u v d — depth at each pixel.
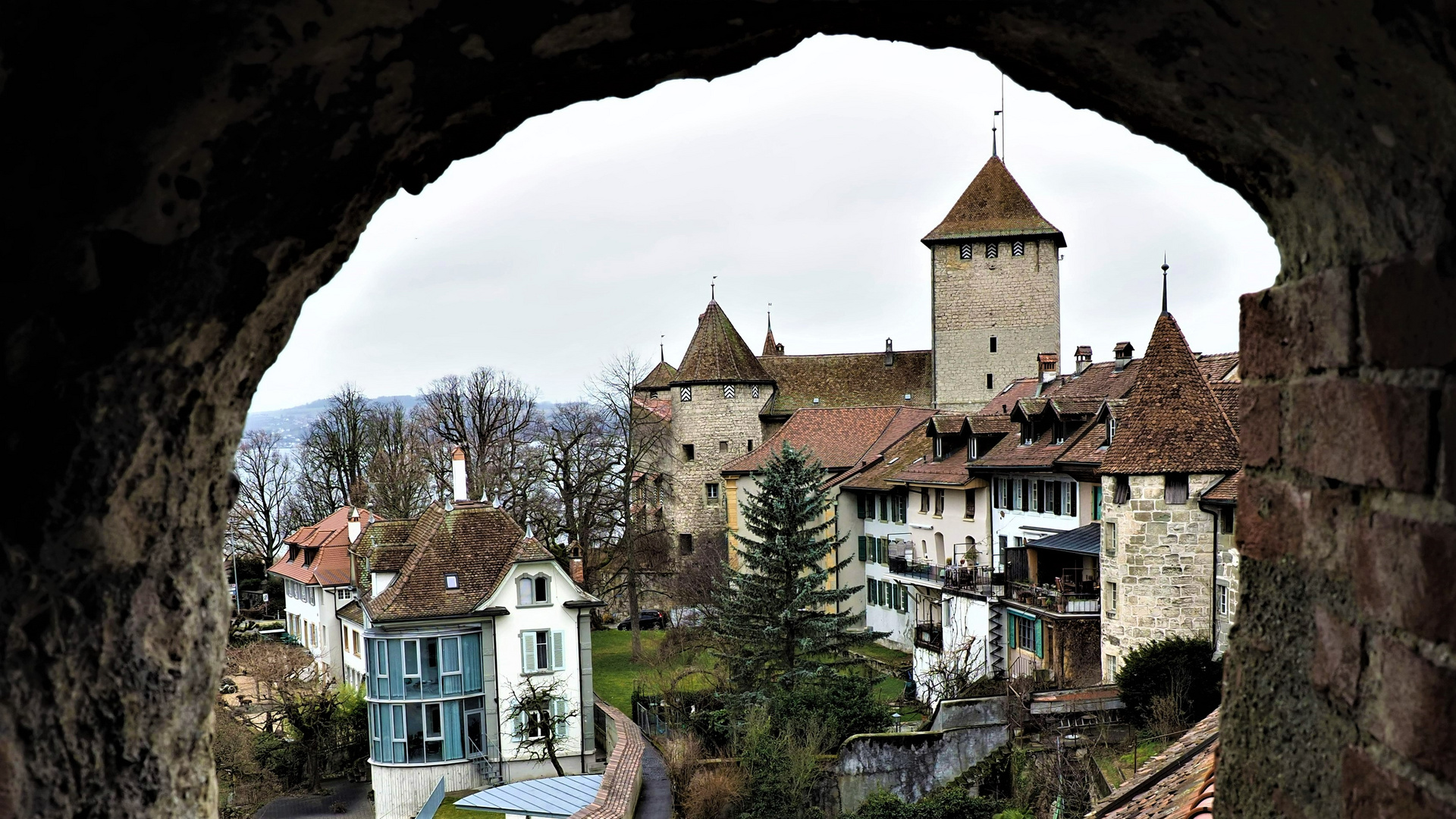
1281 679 2.62
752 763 22.36
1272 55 2.18
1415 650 2.03
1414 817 2.04
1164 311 23.50
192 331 2.35
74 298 2.11
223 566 2.77
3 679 2.06
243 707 31.12
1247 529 2.82
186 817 2.59
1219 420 22.70
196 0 1.97
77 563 2.20
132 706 2.38
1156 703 18.95
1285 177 2.53
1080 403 31.06
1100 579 24.69
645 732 27.19
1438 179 1.96
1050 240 58.09
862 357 65.50
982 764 20.86
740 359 63.75
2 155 1.99
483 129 2.79
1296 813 2.53
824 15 2.62
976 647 30.62
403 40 2.27
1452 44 1.75
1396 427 2.09
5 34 1.89
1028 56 2.78
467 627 28.81
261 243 2.46
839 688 25.41
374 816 27.89
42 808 2.16
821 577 30.09
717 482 63.03
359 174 2.60
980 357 58.62
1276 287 2.66
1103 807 6.48
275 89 2.21
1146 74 2.57
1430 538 1.98
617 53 2.59
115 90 2.03
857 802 21.47
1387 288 2.12
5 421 2.07
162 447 2.36
